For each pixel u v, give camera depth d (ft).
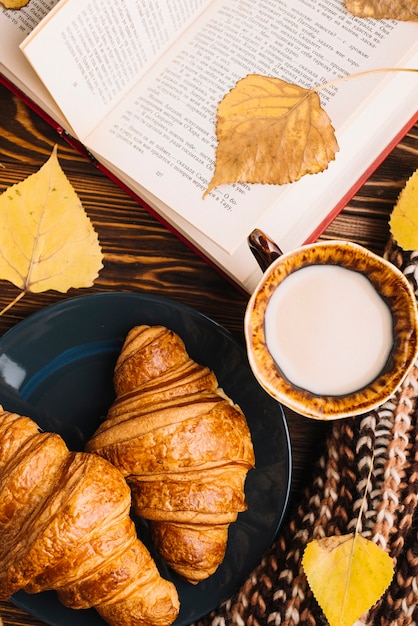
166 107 2.06
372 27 2.02
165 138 2.05
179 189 2.02
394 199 2.17
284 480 2.05
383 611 2.05
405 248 2.05
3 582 1.87
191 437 1.92
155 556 2.08
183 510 1.93
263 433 2.07
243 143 1.99
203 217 2.01
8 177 2.17
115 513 1.87
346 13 2.04
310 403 1.87
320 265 1.89
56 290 2.13
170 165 2.03
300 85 2.03
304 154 1.98
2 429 1.92
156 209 2.13
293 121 1.99
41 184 2.02
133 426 1.94
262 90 2.00
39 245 2.06
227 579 2.06
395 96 2.04
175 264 2.18
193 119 2.05
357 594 1.98
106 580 1.88
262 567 2.10
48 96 2.02
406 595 2.05
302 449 2.18
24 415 2.09
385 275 1.86
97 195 2.17
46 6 2.04
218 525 1.97
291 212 2.07
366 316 1.89
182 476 1.92
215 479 1.93
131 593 1.90
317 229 2.11
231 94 2.01
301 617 2.04
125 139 2.05
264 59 2.06
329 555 2.00
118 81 2.04
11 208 2.03
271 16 2.07
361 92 1.99
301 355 1.89
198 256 2.17
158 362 1.99
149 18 2.00
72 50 1.93
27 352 2.06
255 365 1.84
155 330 2.03
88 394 2.12
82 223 2.06
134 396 1.98
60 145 2.17
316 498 2.09
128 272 2.18
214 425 1.94
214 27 2.09
